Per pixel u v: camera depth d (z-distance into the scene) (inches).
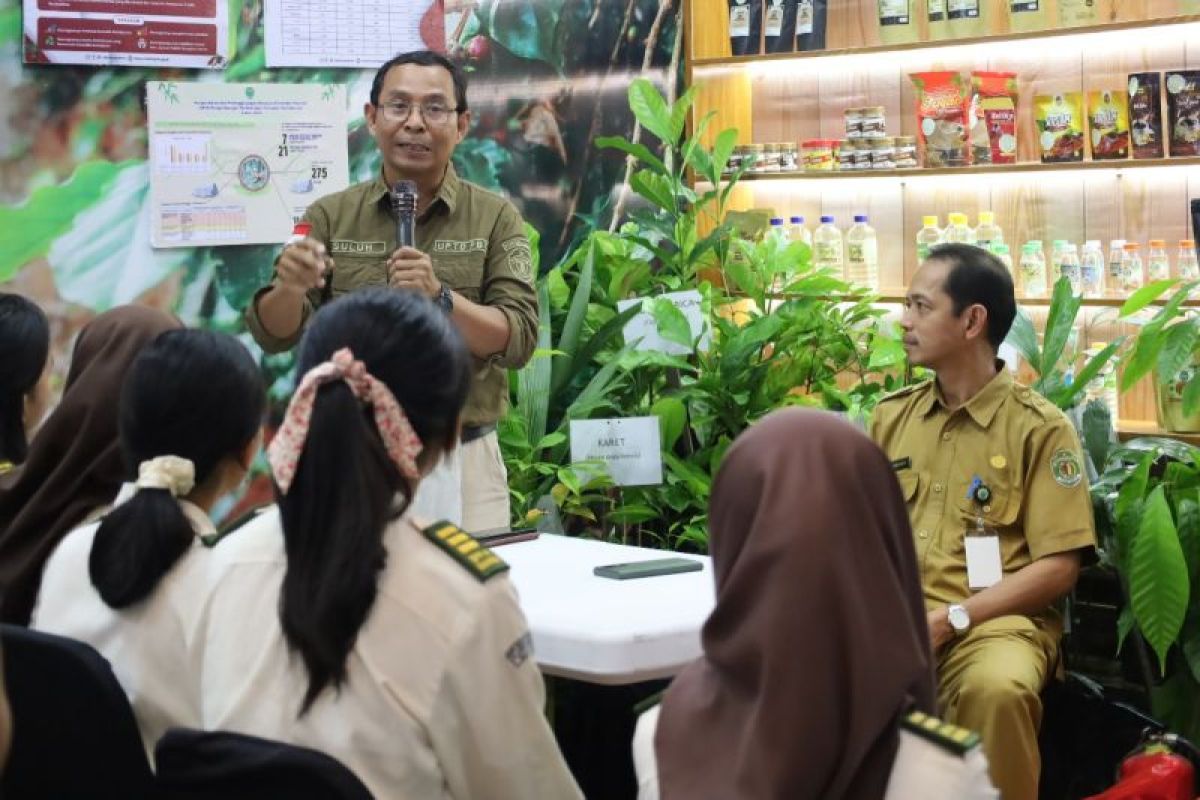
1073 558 112.6
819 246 189.5
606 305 173.9
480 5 179.8
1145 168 171.6
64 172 148.8
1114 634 145.8
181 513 73.9
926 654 53.7
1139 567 118.7
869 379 188.7
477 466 119.2
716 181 180.1
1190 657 124.3
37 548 89.8
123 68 151.7
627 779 122.0
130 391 76.2
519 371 158.2
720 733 50.8
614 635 80.1
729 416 166.1
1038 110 171.2
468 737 61.8
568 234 192.7
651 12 197.9
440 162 120.4
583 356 162.6
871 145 183.9
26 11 145.0
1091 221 177.9
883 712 49.7
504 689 61.9
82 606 75.2
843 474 51.6
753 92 203.9
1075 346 166.7
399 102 119.2
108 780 66.9
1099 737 110.3
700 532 156.3
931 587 116.2
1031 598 110.9
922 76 178.5
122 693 66.2
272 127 162.1
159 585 73.1
